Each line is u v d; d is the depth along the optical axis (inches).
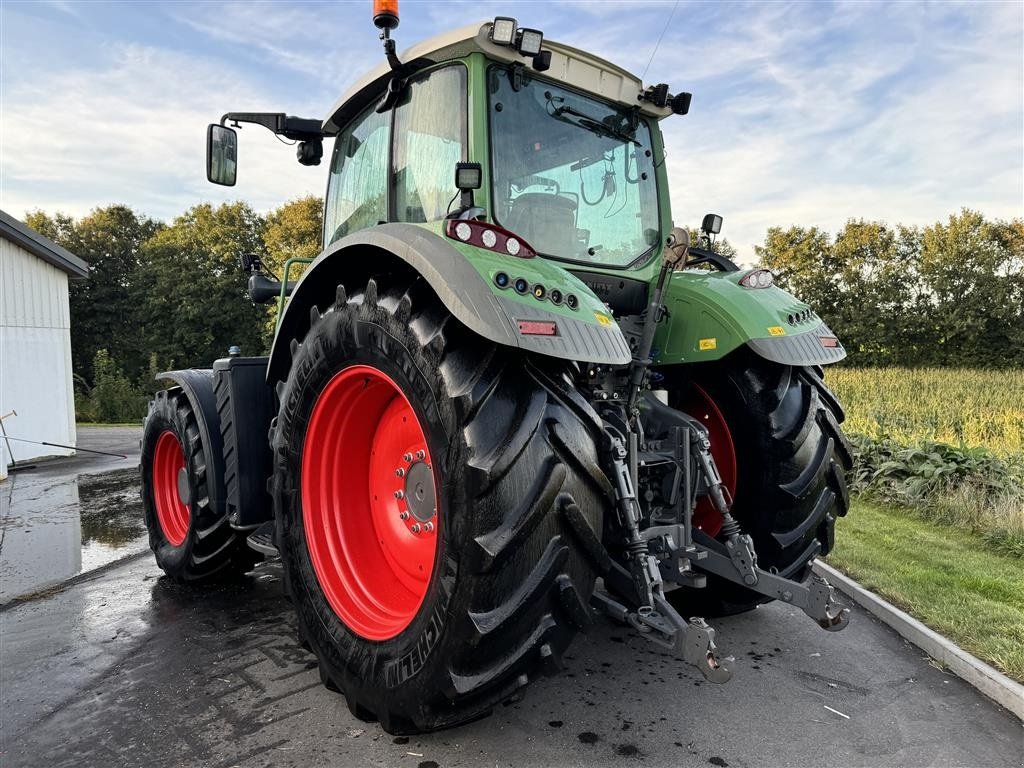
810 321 122.3
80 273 434.6
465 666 74.3
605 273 114.7
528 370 79.3
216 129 132.7
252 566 160.2
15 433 390.3
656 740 90.0
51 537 209.0
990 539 181.5
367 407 101.0
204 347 1457.9
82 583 162.6
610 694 102.2
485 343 78.3
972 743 90.5
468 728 92.7
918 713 98.4
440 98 104.7
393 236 85.0
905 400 458.9
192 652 119.8
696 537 111.2
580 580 78.4
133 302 1563.7
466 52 99.6
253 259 156.0
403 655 81.4
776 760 85.9
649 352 111.7
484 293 74.1
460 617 73.0
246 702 101.0
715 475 104.3
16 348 394.3
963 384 552.7
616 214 120.7
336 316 94.3
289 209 1370.6
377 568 102.2
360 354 89.7
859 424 342.0
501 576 72.5
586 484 78.8
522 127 105.0
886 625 132.0
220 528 146.1
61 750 88.6
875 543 183.0
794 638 125.3
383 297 86.5
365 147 127.9
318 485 103.0
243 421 130.0
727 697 102.0
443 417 75.5
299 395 102.1
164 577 166.9
